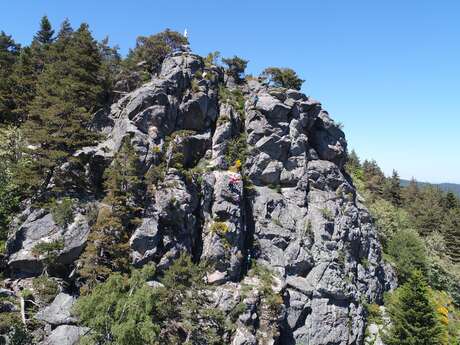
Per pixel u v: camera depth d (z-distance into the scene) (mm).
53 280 41844
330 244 62562
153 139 55469
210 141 62375
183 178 53750
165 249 48906
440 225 122000
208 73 67688
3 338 33312
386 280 73062
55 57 67500
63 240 44094
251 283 51812
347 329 57750
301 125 68750
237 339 44125
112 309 30906
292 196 64500
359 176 137000
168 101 59281
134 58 68875
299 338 53438
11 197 47906
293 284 55969
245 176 61844
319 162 70500
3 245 44438
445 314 75438
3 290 39531
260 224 59062
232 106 67000
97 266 40875
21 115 62156
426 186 178875
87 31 63312
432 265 88562
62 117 50562
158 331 31438
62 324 37031
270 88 71312
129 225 47875
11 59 73000
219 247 51750
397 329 56094
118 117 60281
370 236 73625
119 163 46844
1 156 50188
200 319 42656
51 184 50531
